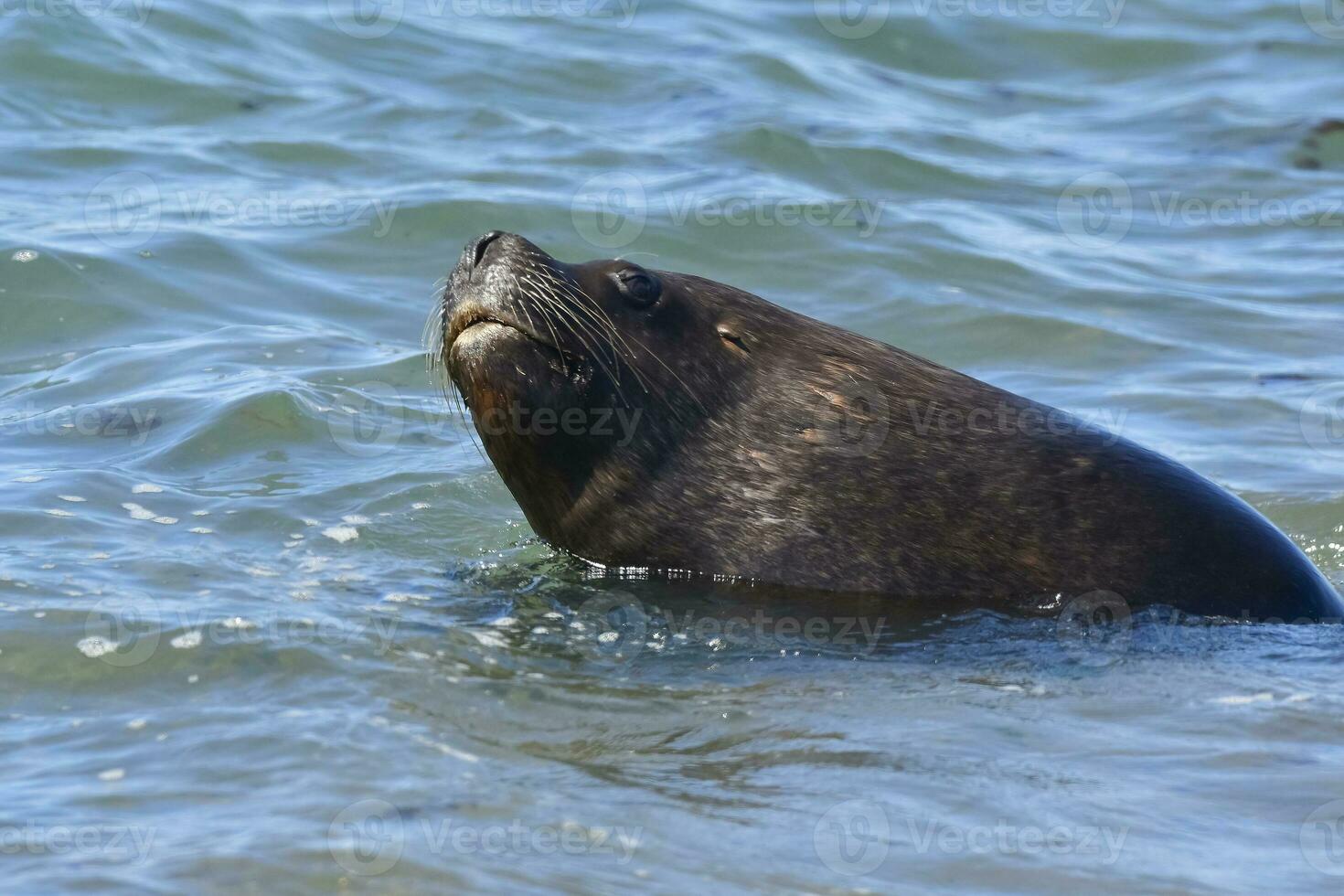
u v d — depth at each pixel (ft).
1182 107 226.99
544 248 168.96
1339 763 72.84
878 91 227.20
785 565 98.78
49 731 73.20
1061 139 215.72
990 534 97.96
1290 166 206.59
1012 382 149.89
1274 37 250.16
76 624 85.20
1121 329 160.45
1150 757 73.46
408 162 189.37
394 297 159.33
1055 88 235.81
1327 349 157.07
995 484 99.09
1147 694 82.02
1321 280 174.50
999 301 165.68
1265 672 85.66
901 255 173.47
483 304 96.94
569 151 195.00
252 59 215.10
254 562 98.99
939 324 160.97
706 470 100.83
